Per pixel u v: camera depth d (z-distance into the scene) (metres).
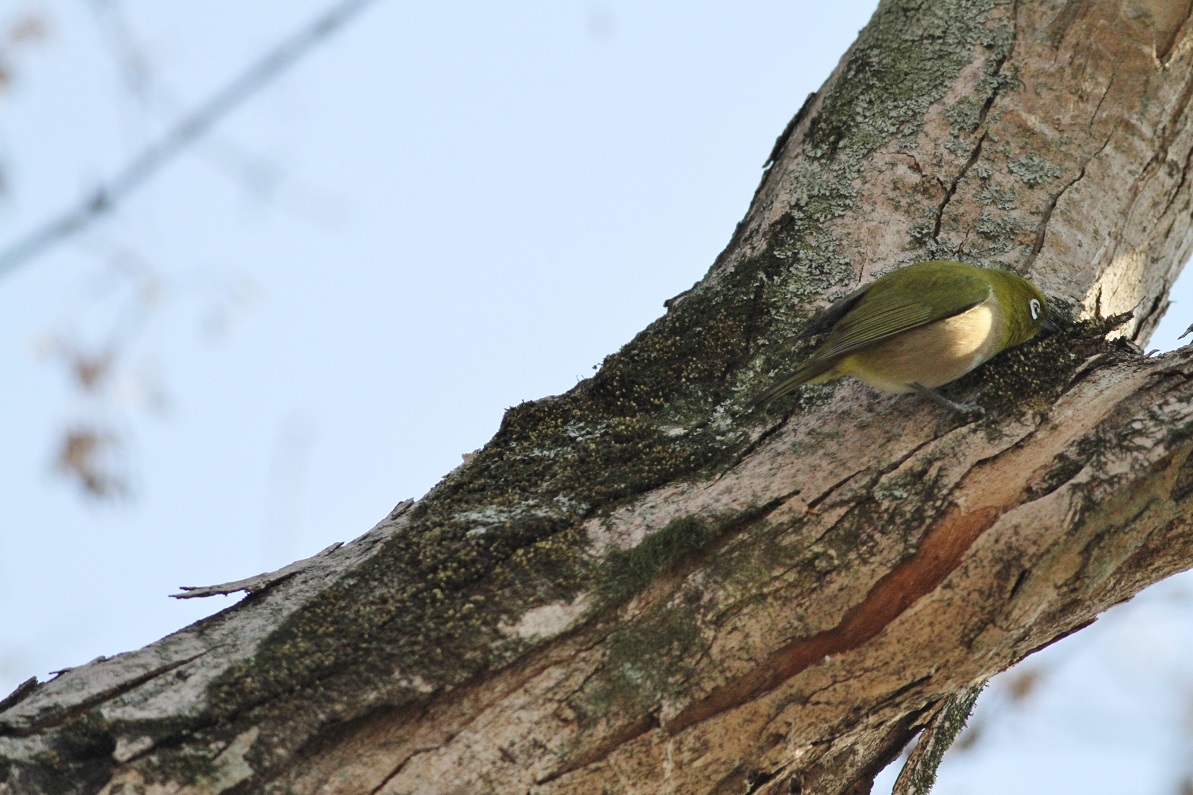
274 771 6.79
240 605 7.80
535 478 8.55
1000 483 7.76
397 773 6.86
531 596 7.45
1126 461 7.64
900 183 10.95
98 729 6.81
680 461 8.41
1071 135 11.25
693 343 9.70
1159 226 11.55
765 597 7.42
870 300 9.30
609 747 7.03
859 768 8.54
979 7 12.07
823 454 8.20
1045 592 7.55
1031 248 10.56
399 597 7.53
